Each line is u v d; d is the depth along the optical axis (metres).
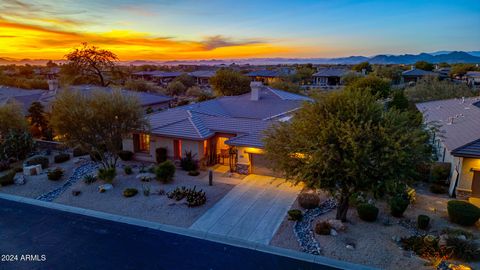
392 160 11.92
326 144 12.65
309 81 91.88
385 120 12.80
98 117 20.48
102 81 69.31
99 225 15.57
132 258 12.79
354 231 14.32
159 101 42.44
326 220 15.31
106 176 20.30
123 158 25.72
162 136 24.41
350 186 12.98
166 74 110.38
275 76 89.12
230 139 23.06
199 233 14.67
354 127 12.15
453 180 18.11
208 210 16.95
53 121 20.70
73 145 21.91
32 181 21.45
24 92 44.59
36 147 28.45
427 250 12.38
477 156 16.50
